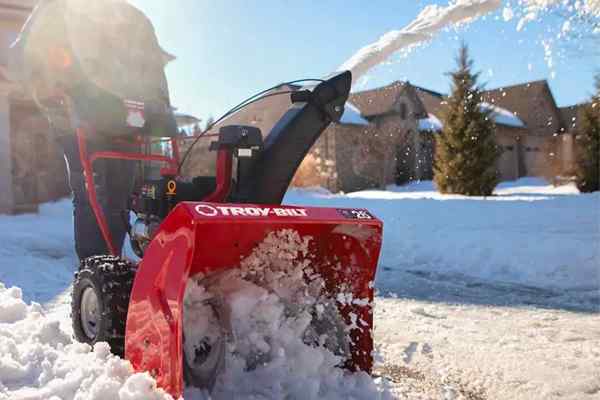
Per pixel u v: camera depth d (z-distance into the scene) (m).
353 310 2.81
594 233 7.68
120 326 2.74
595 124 23.48
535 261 6.49
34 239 8.55
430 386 3.01
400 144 29.06
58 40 3.46
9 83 12.07
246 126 2.96
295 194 18.58
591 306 4.84
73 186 4.14
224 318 2.55
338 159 27.06
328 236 2.77
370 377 2.73
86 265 3.03
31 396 2.34
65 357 2.74
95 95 3.38
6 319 3.42
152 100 3.64
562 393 2.93
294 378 2.54
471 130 22.66
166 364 2.25
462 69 23.39
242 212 2.34
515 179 34.38
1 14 12.71
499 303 5.00
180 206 2.28
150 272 2.38
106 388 2.27
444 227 8.80
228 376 2.51
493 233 7.93
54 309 4.46
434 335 3.98
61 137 4.05
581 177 23.66
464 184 22.70
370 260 2.75
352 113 28.48
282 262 2.75
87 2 3.67
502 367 3.31
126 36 3.85
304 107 3.16
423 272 6.59
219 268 2.61
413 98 29.67
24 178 13.60
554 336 3.94
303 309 2.79
